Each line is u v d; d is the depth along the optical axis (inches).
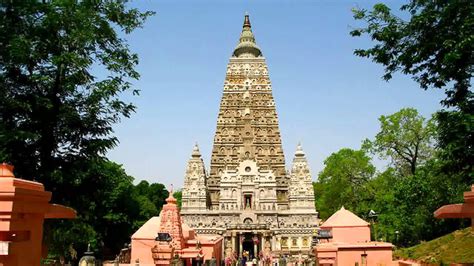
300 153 5438.0
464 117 932.0
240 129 5615.2
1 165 478.3
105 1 1107.9
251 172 5393.7
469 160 978.7
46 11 990.4
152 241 2267.5
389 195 3747.5
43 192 510.0
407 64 1035.9
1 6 953.5
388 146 3991.1
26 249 478.3
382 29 1066.7
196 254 2223.2
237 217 5142.7
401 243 3624.5
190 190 5260.8
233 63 5831.7
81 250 3400.6
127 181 4180.6
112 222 4018.2
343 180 4972.9
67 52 1000.2
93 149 1047.0
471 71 949.2
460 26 920.9
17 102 938.7
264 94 5728.3
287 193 5472.4
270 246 4982.8
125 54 1094.4
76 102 1045.8
